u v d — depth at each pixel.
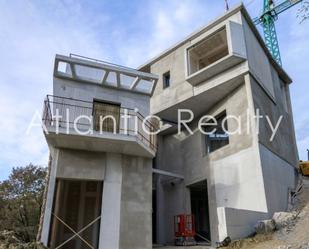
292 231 9.62
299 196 14.39
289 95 19.88
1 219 21.58
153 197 18.80
